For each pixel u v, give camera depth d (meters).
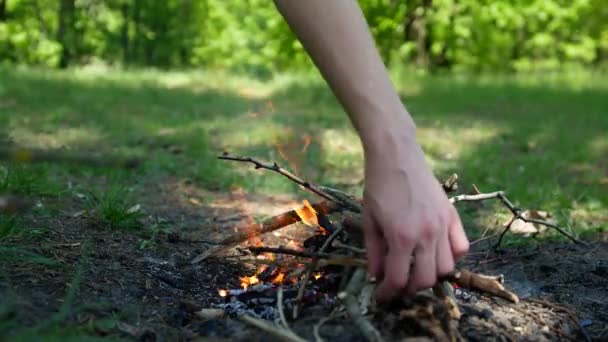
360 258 0.98
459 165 2.70
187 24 6.92
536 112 4.57
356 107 0.84
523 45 7.44
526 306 1.14
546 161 2.83
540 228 1.75
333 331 0.93
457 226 0.84
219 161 2.49
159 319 1.03
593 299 1.24
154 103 4.22
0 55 6.22
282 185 2.21
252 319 0.96
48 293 1.04
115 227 1.47
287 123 3.54
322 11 0.85
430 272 0.81
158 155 2.56
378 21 5.93
